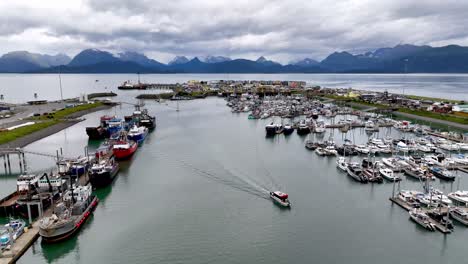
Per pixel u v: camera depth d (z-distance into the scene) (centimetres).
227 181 9181
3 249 5638
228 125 18375
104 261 5634
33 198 7044
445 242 6266
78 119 19675
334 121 19438
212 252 5853
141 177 9544
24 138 14325
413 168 9969
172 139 14575
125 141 12294
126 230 6588
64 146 13550
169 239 6259
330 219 7069
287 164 10856
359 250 5991
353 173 9531
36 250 5934
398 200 7881
